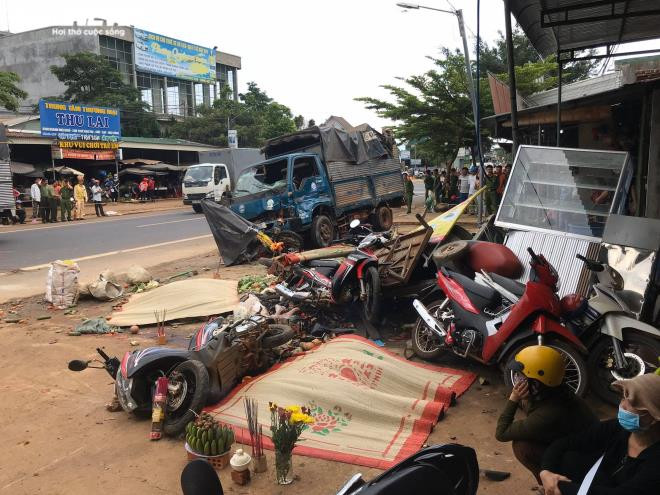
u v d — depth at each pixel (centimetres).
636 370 439
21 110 4828
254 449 387
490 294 512
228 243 1183
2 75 2739
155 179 4003
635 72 1430
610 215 546
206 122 4847
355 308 710
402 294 691
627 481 225
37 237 1770
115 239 1705
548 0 715
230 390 505
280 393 479
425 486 235
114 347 678
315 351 580
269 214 1288
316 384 480
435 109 2255
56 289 881
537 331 449
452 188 2275
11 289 1029
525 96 1855
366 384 498
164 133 4984
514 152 808
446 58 2302
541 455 306
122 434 449
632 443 235
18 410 500
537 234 609
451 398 480
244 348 517
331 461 393
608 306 457
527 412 311
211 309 792
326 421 443
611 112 1079
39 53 5147
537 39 916
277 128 5359
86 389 548
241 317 592
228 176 2845
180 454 413
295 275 756
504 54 3328
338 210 1405
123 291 965
